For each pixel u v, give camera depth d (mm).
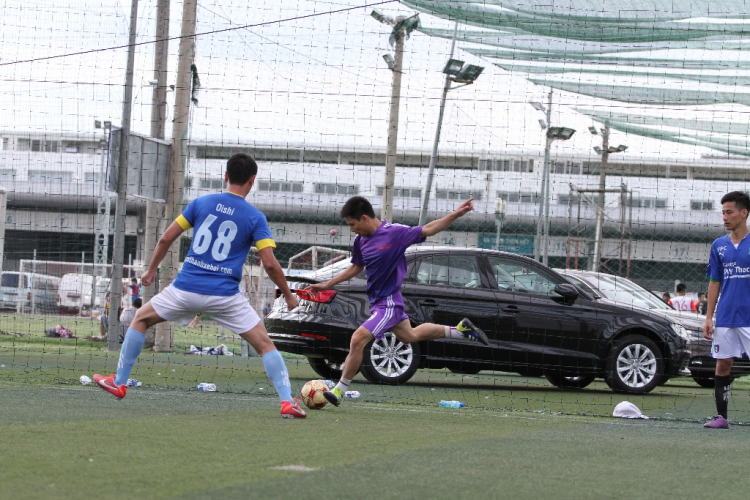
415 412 14469
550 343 21719
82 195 67562
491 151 54719
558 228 58250
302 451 9125
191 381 20094
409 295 21141
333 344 20703
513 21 30297
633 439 11734
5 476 7176
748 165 53781
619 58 33500
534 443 10758
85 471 7504
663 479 8383
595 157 47531
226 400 15172
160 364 26281
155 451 8734
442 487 7371
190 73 32469
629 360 22141
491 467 8594
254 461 8344
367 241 14156
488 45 32281
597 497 7258
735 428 14633
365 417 13156
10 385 16500
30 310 64438
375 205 55125
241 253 12477
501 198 53312
